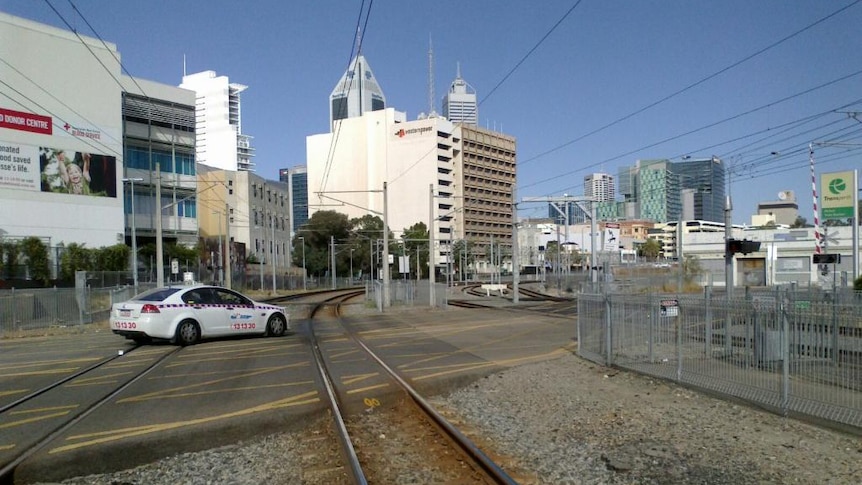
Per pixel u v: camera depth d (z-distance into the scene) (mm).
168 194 65688
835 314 8352
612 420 9141
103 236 54844
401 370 13609
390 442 8102
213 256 67312
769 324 9453
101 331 24984
